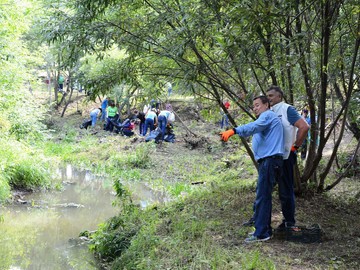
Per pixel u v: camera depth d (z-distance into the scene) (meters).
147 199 12.73
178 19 7.55
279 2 5.75
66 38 8.32
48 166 15.59
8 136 15.09
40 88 33.47
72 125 27.14
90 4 7.96
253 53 6.37
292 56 6.79
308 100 8.16
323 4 6.88
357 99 8.60
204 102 10.16
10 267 7.98
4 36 13.64
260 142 6.40
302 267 5.59
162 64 8.51
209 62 8.12
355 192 9.76
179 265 6.01
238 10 5.59
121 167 17.44
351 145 14.45
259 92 8.51
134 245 7.28
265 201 6.42
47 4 8.56
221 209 8.34
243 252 6.05
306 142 11.48
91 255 8.45
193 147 19.83
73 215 11.47
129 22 7.98
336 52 8.17
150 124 21.69
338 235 6.81
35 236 9.77
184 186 13.62
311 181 9.09
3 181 12.41
